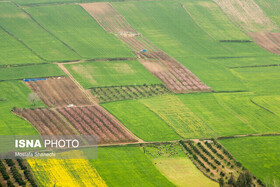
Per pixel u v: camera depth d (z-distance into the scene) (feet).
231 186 378.32
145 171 405.39
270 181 401.70
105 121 493.77
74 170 394.32
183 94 587.27
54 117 493.77
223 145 465.06
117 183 381.81
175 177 400.06
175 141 465.88
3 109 503.20
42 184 368.07
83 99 546.67
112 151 435.12
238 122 520.01
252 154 449.48
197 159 432.66
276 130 504.84
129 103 546.26
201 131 490.90
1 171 379.14
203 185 388.37
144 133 477.36
